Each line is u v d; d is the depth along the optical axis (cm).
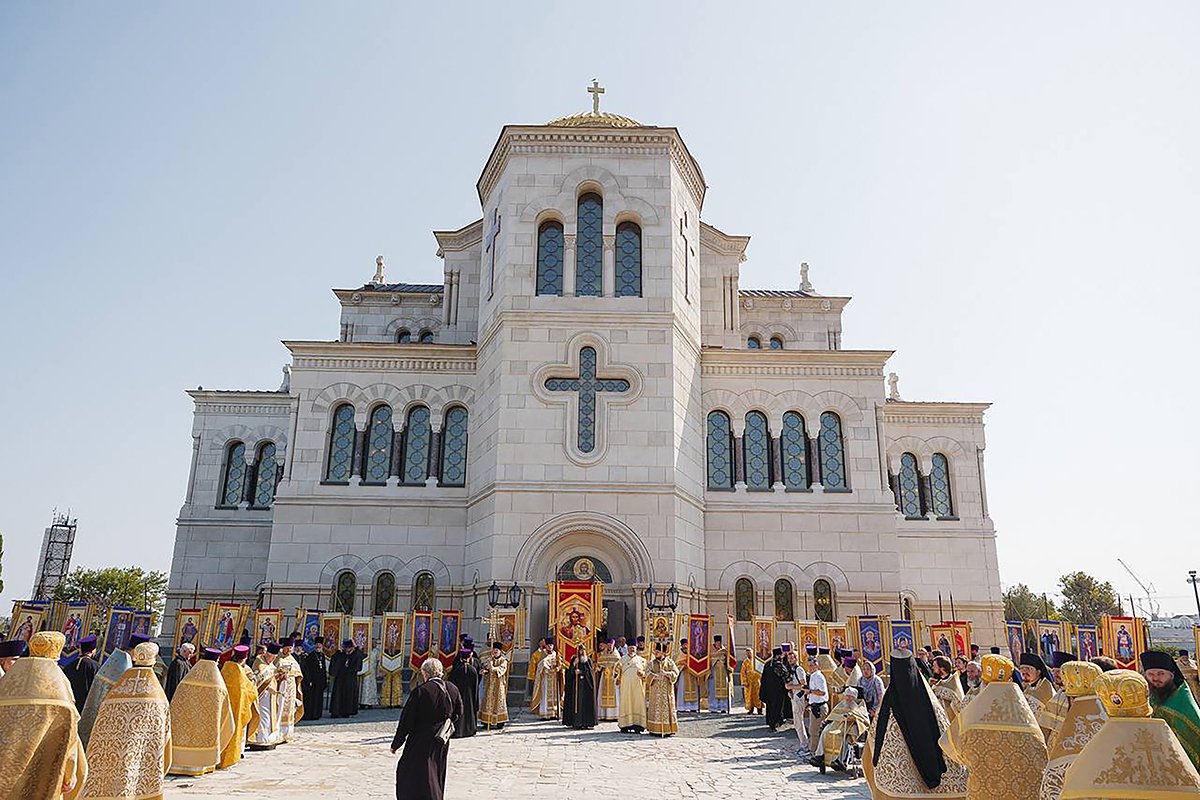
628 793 1176
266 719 1524
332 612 2439
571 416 2525
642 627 2341
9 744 668
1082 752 529
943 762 823
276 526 2656
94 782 886
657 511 2448
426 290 3691
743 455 2794
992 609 3131
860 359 2877
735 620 2623
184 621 2362
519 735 1730
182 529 3272
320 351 2833
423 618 2266
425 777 933
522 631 2283
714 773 1334
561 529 2417
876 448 2814
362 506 2684
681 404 2641
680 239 2812
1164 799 488
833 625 2358
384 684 2197
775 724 1795
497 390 2561
